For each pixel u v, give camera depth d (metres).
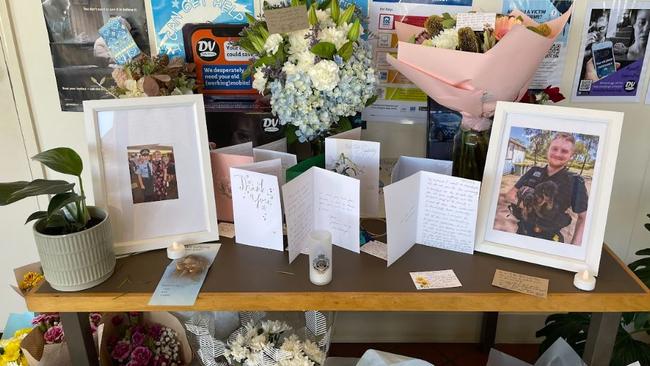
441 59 1.09
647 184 1.64
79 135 1.56
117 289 1.01
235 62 1.44
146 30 1.42
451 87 1.12
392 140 1.58
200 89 1.43
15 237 1.74
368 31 1.38
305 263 1.10
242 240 1.18
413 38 1.29
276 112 1.17
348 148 1.17
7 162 1.59
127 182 1.10
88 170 1.61
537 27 1.19
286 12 1.10
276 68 1.13
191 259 1.08
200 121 1.14
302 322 1.26
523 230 1.10
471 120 1.19
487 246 1.13
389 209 1.04
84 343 1.08
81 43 1.43
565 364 1.25
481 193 1.12
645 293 1.00
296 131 1.21
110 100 1.06
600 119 1.03
